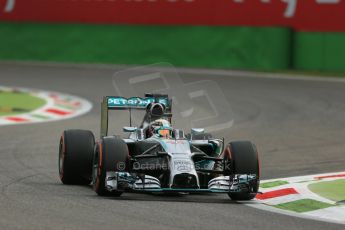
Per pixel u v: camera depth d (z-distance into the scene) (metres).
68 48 116.31
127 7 113.00
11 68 111.69
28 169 48.19
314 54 105.50
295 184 43.94
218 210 36.56
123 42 113.38
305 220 35.00
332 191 42.38
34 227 31.28
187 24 110.31
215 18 109.06
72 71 108.38
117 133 65.25
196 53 109.62
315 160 54.44
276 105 81.94
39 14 117.69
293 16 106.00
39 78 102.50
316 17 104.94
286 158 55.16
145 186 37.84
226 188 38.91
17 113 76.56
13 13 118.94
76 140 42.81
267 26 106.62
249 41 107.25
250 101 84.19
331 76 101.88
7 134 63.53
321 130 68.12
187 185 37.75
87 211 35.00
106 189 38.56
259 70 106.81
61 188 41.66
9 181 43.47
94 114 76.69
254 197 40.16
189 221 33.56
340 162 53.69
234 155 39.47
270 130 68.12
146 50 112.00
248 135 65.56
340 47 104.00
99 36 114.62
